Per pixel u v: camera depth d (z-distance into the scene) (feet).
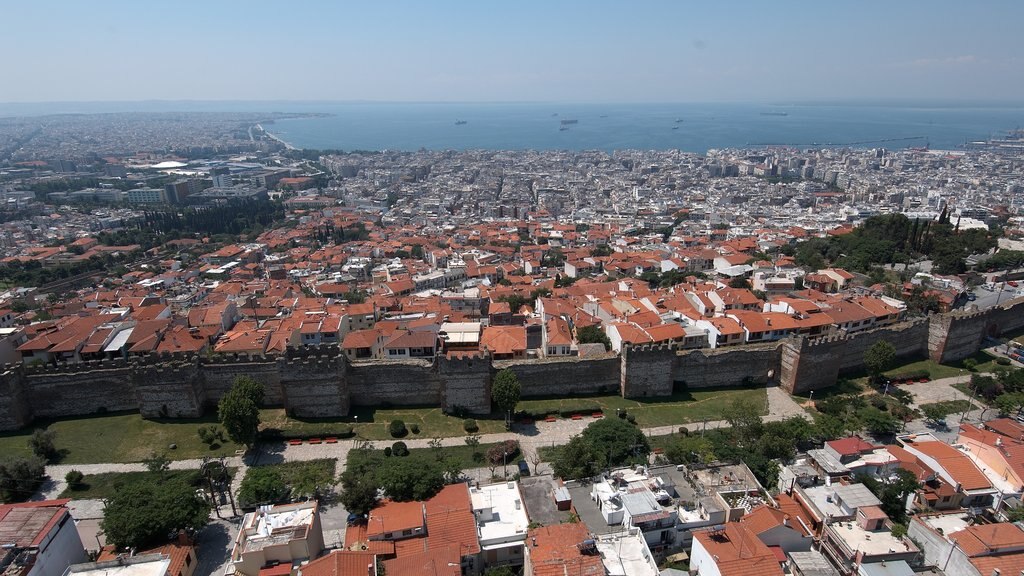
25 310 640.58
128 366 378.53
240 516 285.64
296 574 217.56
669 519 232.53
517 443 342.23
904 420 375.86
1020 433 314.14
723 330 454.40
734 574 203.51
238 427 328.29
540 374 406.82
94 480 314.14
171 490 266.16
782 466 289.74
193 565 250.16
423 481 274.57
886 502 255.50
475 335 464.65
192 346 465.06
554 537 217.77
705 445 313.53
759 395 417.49
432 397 397.39
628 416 382.63
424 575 211.61
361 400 393.91
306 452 341.41
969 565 216.54
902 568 216.33
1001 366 468.34
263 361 396.78
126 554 240.94
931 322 476.13
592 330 481.05
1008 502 259.39
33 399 369.50
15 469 301.63
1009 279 627.46
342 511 286.66
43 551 224.12
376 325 496.23
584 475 286.46
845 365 447.01
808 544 231.30
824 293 583.58
